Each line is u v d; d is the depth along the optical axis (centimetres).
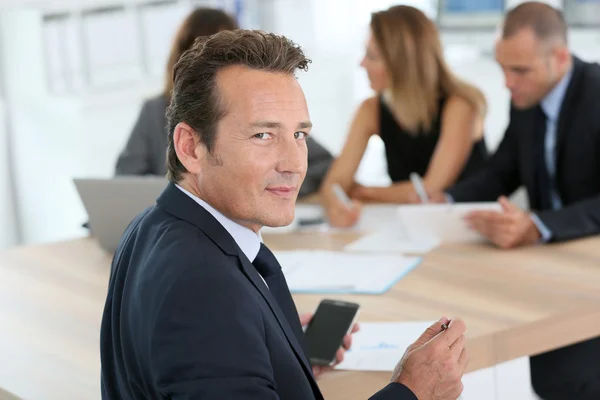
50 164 585
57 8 564
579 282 290
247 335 162
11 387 230
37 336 266
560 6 636
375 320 265
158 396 167
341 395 221
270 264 197
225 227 185
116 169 436
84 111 562
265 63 177
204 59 177
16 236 607
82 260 347
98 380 233
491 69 704
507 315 263
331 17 769
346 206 377
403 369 192
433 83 429
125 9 596
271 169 178
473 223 336
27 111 585
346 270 312
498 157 413
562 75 365
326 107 737
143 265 175
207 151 179
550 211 338
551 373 328
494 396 254
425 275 305
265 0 715
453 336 195
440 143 428
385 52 423
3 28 580
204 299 162
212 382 155
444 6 704
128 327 175
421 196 389
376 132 451
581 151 369
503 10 667
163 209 185
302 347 204
